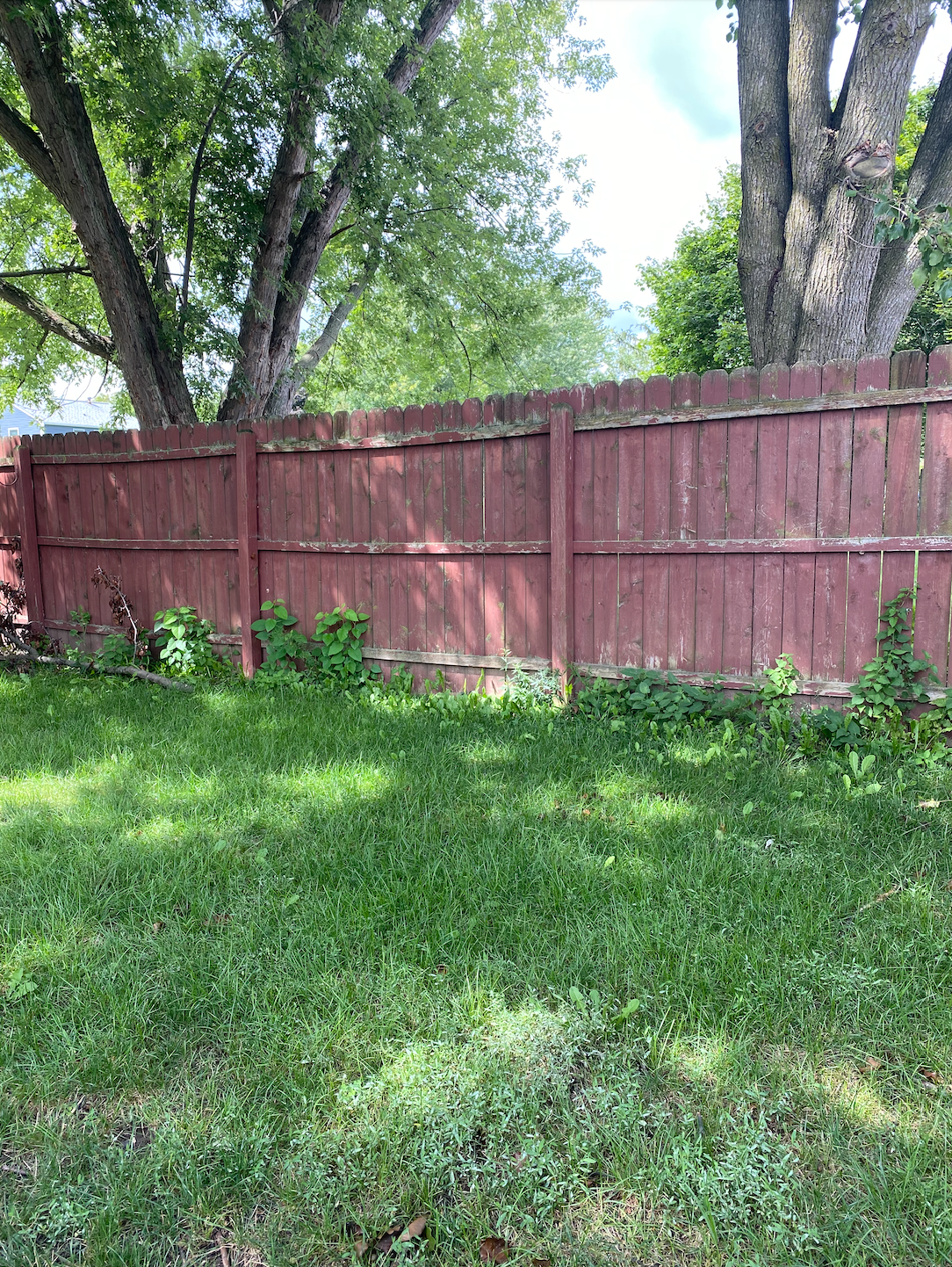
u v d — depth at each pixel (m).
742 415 4.59
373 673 6.19
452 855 3.20
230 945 2.60
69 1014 2.30
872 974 2.34
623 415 4.95
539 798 3.77
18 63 6.63
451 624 5.82
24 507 8.09
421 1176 1.72
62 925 2.74
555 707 5.27
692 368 19.08
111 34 7.38
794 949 2.50
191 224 8.78
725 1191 1.66
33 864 3.18
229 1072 2.07
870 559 4.38
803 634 4.61
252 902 2.88
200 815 3.65
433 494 5.78
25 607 8.39
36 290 13.51
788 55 5.84
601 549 5.14
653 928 2.61
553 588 5.27
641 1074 2.01
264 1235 1.62
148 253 9.91
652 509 4.98
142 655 7.28
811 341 5.81
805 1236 1.57
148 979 2.46
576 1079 2.04
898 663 4.29
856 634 4.46
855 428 4.32
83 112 7.19
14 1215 1.67
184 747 4.61
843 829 3.33
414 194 11.55
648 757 4.29
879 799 3.61
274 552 6.61
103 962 2.55
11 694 6.13
